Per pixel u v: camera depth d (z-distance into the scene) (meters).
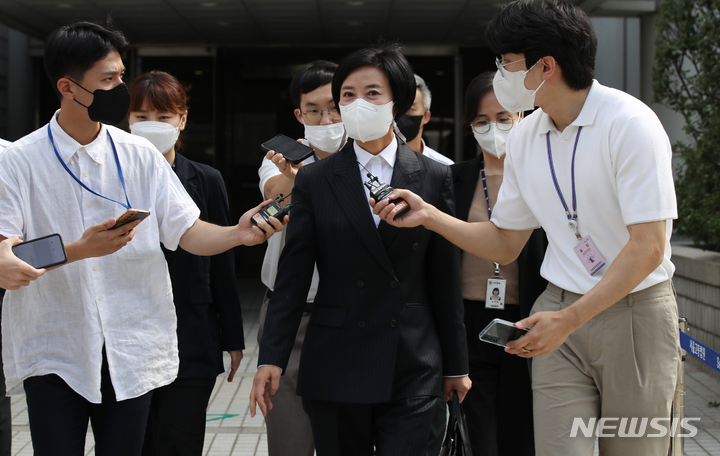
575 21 2.00
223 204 2.99
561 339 1.90
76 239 2.16
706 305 5.29
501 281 2.95
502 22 2.09
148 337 2.24
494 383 3.01
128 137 2.31
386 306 2.22
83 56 2.04
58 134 2.16
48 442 2.12
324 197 2.29
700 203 5.29
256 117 11.59
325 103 3.03
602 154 2.02
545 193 2.20
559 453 2.15
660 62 5.65
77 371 2.12
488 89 3.10
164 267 2.34
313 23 9.59
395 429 2.18
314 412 2.29
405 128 3.37
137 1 8.41
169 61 11.05
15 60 11.06
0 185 2.04
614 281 1.89
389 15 9.13
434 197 2.34
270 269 2.94
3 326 2.15
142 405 2.22
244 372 5.59
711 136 5.20
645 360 2.05
